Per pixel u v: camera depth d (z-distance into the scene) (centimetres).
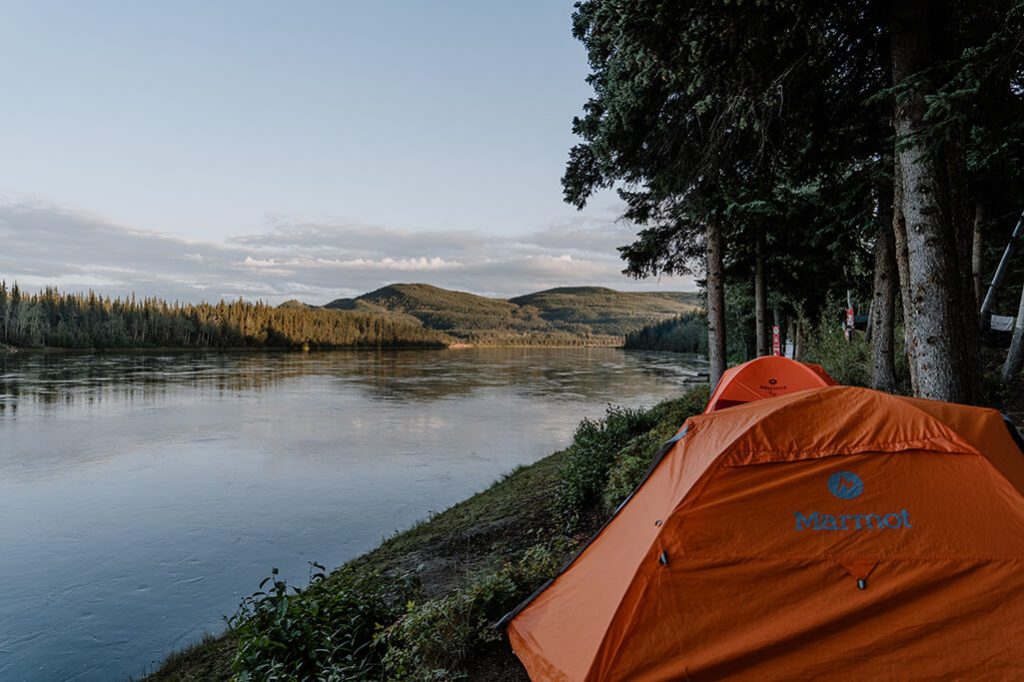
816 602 281
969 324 757
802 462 311
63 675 720
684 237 1450
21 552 1140
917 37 617
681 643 283
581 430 1328
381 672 407
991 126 635
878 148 921
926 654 267
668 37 597
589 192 1223
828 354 1631
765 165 966
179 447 2164
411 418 2909
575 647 310
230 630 771
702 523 301
